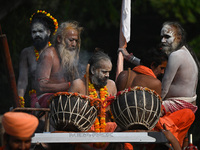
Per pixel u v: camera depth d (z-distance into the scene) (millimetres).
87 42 28406
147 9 31672
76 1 29594
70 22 12453
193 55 12391
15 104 10148
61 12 27234
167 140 8438
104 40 32531
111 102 8734
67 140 8156
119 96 8555
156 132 8477
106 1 29734
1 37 9906
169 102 11336
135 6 29656
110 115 9883
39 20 13297
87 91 9492
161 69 12094
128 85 9570
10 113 7281
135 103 8398
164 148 9133
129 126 8539
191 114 10758
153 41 32594
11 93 10117
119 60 12398
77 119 8375
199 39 27906
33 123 7246
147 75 9617
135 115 8414
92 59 9523
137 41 32406
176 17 28406
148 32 32844
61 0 28125
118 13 30125
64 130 8547
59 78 12078
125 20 12523
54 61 12062
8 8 24000
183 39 12086
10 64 10023
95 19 29859
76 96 8414
